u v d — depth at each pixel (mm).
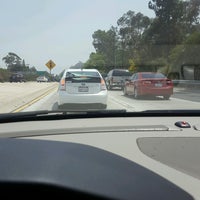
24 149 997
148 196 850
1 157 924
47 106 6629
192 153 2068
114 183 857
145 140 2262
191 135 2393
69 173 859
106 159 1001
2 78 30906
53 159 918
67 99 6312
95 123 2688
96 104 6332
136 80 8727
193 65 20641
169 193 897
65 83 6355
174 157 2000
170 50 26391
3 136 2279
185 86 14492
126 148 2100
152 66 23594
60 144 1072
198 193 1514
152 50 26984
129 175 917
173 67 21438
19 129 2475
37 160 905
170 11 27562
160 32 27531
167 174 1729
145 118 2938
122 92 10586
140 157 1961
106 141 2219
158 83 8531
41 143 1071
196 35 21359
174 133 2436
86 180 845
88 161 949
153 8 28062
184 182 1634
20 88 14086
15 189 801
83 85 6352
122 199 819
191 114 3041
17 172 837
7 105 7133
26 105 6875
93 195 815
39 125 2605
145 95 8453
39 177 821
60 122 2721
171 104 7008
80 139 2246
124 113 2941
